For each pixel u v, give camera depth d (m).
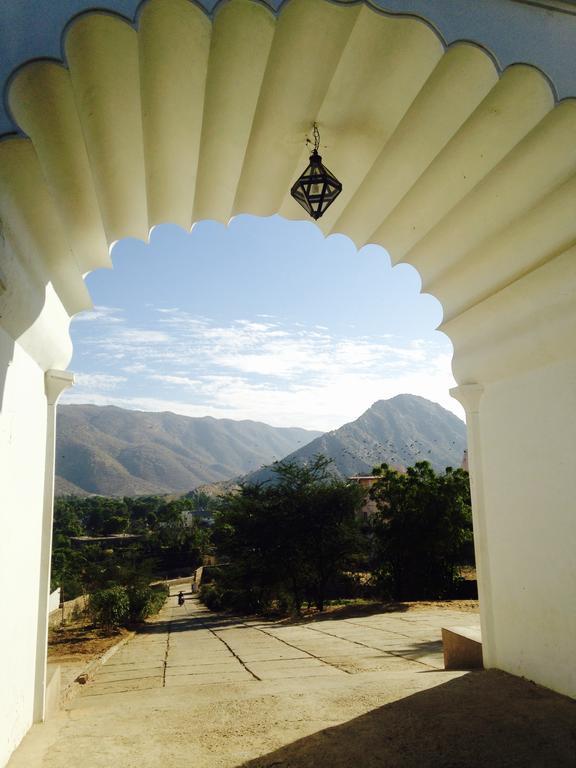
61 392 4.74
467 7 3.34
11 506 3.61
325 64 3.77
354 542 22.58
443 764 3.31
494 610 5.48
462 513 21.59
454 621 11.58
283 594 24.45
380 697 4.79
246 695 5.30
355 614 14.88
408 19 3.28
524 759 3.32
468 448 5.84
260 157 4.75
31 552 4.19
